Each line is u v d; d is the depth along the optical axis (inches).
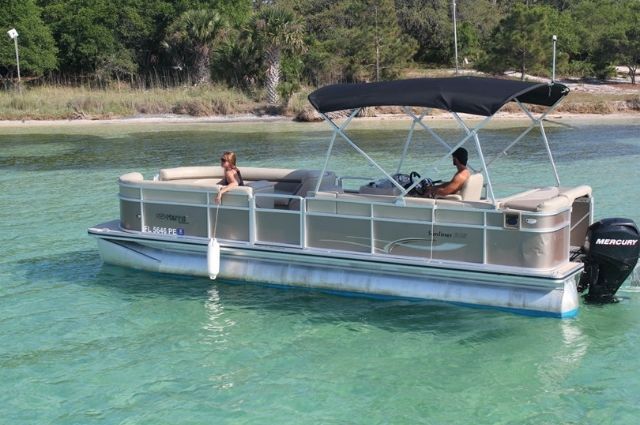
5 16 1740.9
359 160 867.4
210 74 1808.6
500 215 297.0
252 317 317.1
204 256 362.0
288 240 342.0
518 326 298.2
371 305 324.8
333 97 323.3
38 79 1879.9
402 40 2085.4
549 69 2049.7
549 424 225.1
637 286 347.6
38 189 666.8
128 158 900.6
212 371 265.9
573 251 334.3
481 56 2192.4
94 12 1887.3
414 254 316.5
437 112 1551.4
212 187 351.6
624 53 2113.7
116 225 398.3
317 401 241.8
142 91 1713.8
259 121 1502.2
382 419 229.0
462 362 270.4
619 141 1065.5
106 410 237.0
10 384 255.8
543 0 2945.4
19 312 328.8
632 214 515.5
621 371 261.3
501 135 1169.4
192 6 1955.0
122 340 295.7
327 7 2373.3
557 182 345.7
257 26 1665.8
